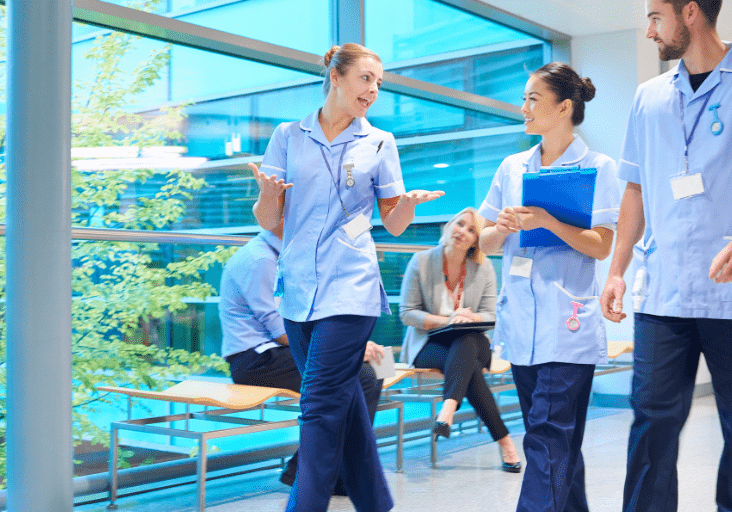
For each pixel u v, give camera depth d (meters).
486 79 5.88
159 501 3.18
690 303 1.86
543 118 2.29
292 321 2.26
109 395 3.45
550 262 2.25
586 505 2.31
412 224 5.27
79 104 3.61
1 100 3.26
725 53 1.85
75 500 3.12
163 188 3.84
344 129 2.29
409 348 4.02
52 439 2.07
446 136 5.58
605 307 2.10
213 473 3.65
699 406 6.04
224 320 3.47
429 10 5.38
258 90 4.29
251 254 3.40
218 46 4.06
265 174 2.30
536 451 2.17
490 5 5.64
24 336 2.06
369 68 2.19
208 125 4.03
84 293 3.38
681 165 1.88
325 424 2.14
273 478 3.67
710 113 1.85
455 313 3.89
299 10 4.52
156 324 3.60
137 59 3.79
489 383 5.10
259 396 3.07
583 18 5.92
